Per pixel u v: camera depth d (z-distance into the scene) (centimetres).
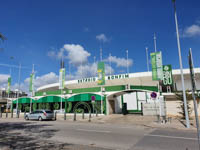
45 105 3397
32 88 3619
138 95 3294
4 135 1070
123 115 2500
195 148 702
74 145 764
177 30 1439
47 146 748
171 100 2428
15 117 2992
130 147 738
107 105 2716
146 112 2441
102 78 2752
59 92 3244
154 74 2111
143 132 1141
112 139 913
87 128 1380
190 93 2050
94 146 754
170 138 921
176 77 3291
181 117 2184
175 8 1457
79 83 3994
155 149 699
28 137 993
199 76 3122
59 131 1224
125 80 3562
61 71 3231
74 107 3055
